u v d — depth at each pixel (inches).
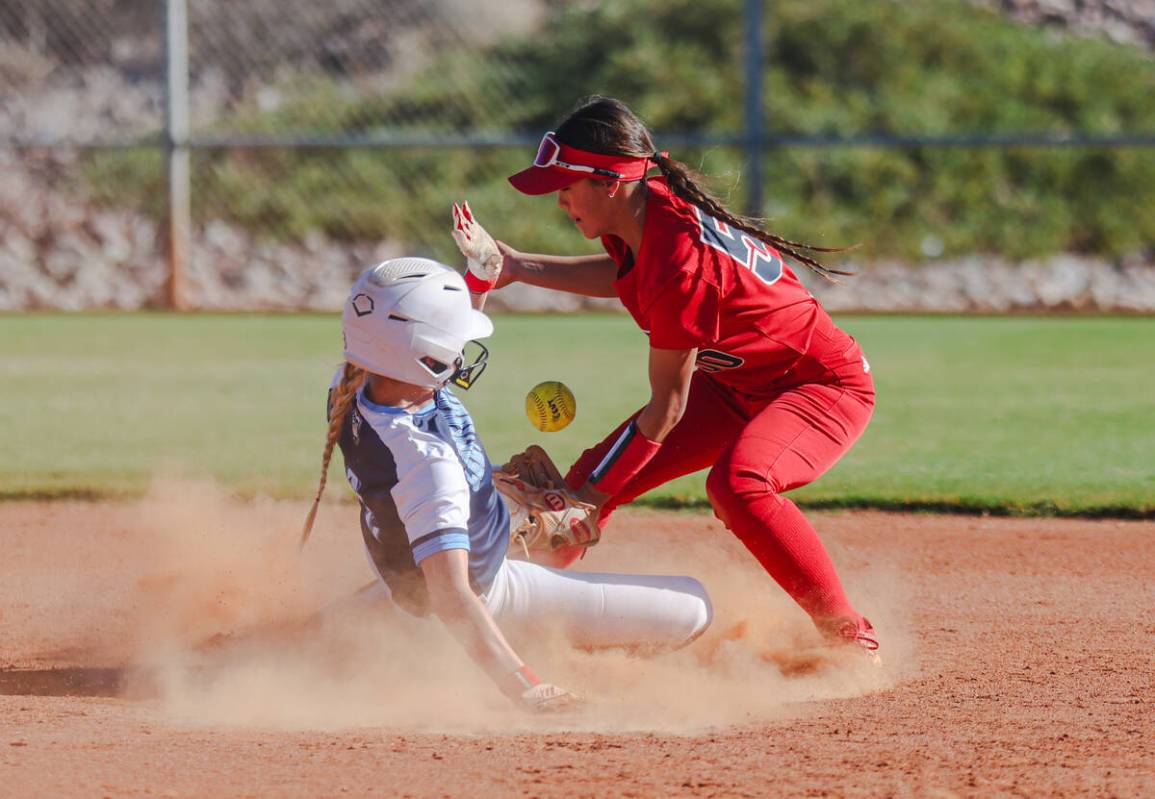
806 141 2014.0
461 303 553.9
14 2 2647.6
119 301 2162.9
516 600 585.0
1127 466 1037.8
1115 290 2303.2
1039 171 2518.5
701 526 917.2
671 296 577.0
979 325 1904.5
